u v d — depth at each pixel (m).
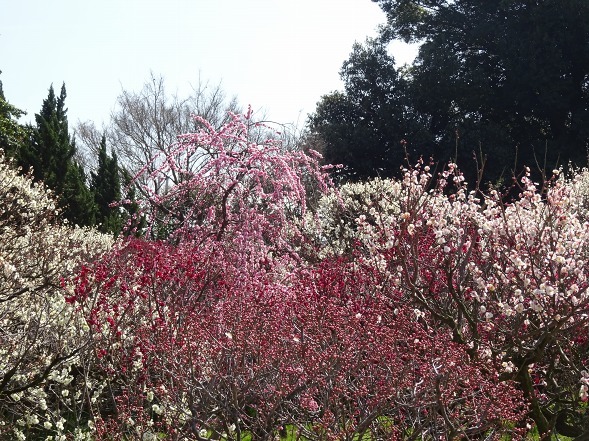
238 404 5.75
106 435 5.81
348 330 5.87
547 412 6.68
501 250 6.67
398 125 31.61
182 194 9.16
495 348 6.36
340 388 5.32
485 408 5.29
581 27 29.48
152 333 6.01
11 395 6.32
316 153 9.20
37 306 7.12
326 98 35.28
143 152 31.41
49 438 6.20
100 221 21.55
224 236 8.67
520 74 30.05
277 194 8.72
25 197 11.56
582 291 5.89
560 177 6.52
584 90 30.83
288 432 6.52
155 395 6.35
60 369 7.09
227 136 8.91
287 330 5.82
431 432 5.41
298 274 8.41
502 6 30.47
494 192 6.75
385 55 34.81
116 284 7.30
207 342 5.91
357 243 8.52
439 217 7.06
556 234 6.07
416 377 5.69
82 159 34.53
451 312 7.19
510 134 31.45
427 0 33.88
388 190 15.15
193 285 7.19
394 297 7.17
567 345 6.69
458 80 30.64
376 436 5.39
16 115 25.75
